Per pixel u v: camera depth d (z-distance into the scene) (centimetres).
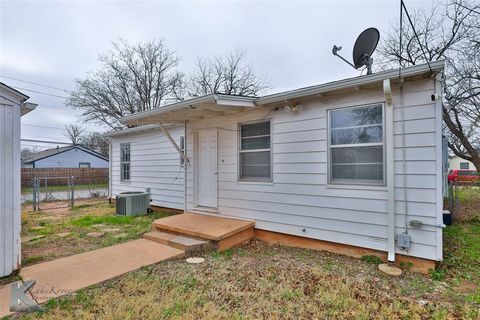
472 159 1067
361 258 401
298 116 472
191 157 674
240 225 510
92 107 2116
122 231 593
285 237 492
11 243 342
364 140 404
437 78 339
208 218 580
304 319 244
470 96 886
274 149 505
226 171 591
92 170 2073
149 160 882
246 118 549
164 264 385
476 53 889
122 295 287
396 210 371
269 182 513
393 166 371
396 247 372
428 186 348
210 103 470
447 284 317
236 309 260
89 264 378
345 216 419
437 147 341
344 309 259
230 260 405
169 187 809
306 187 462
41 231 598
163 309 257
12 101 346
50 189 1683
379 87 386
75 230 606
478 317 242
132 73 2156
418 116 355
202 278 333
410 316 246
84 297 280
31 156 2712
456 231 551
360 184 403
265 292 296
